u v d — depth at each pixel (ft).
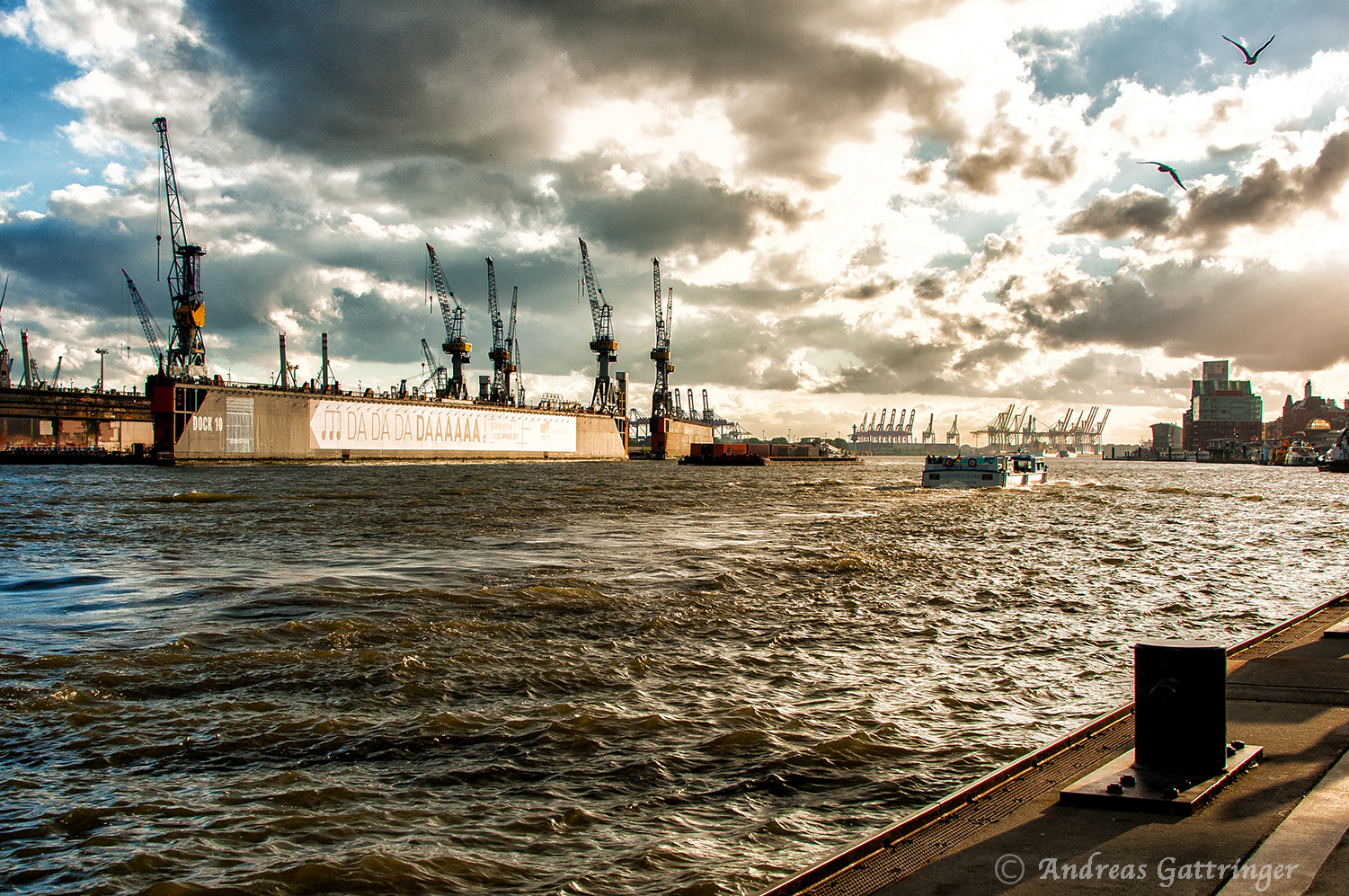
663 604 82.23
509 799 36.76
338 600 83.20
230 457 496.64
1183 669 24.88
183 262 524.11
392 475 442.09
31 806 36.01
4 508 209.87
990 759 41.11
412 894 28.76
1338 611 54.44
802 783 38.27
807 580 99.40
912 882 19.62
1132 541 149.69
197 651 62.28
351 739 44.11
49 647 63.82
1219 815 21.90
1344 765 25.05
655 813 35.19
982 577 102.99
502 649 63.41
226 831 33.60
